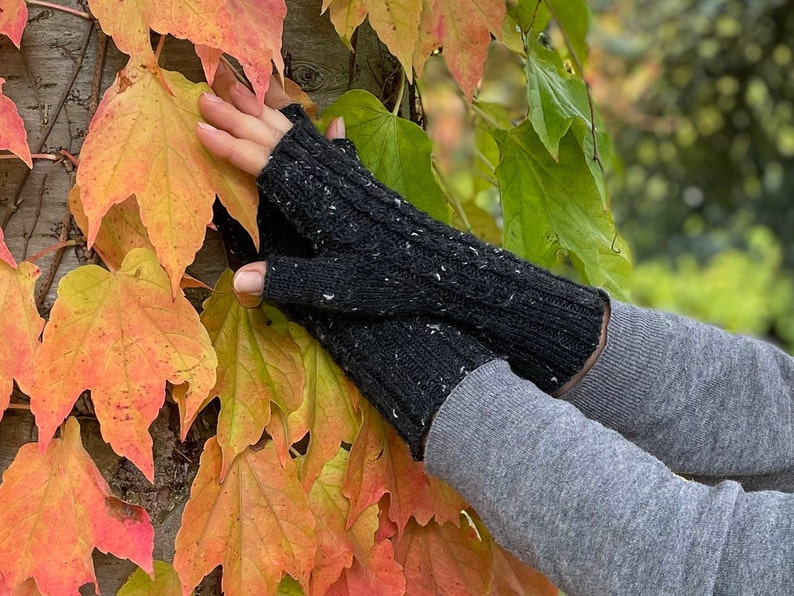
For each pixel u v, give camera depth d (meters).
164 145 0.64
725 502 0.61
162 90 0.65
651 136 3.18
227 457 0.67
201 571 0.67
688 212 3.37
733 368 0.77
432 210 0.84
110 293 0.64
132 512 0.66
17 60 0.71
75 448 0.66
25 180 0.71
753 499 0.61
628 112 3.04
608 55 2.96
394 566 0.77
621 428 0.77
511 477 0.62
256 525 0.69
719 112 3.07
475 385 0.67
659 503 0.60
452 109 2.25
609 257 1.06
